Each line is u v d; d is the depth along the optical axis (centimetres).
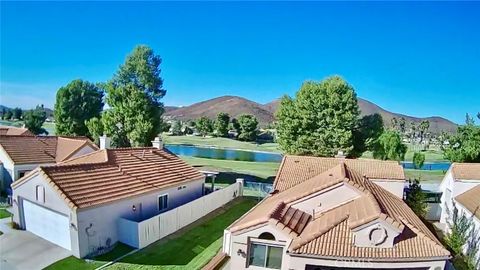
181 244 2494
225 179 5200
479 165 3192
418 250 1733
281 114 5294
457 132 4756
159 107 4938
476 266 2302
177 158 3681
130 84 4803
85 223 2205
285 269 1850
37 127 8819
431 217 3434
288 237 1834
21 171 3675
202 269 2014
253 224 1880
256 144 12088
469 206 2641
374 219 1712
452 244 2458
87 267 2064
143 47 4803
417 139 14100
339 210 2028
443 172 7131
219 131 13838
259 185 4484
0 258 2111
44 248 2284
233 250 1912
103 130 5353
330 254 1669
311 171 3123
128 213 2552
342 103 4897
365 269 1753
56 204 2292
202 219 3089
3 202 3256
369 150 5297
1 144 3769
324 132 4928
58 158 3997
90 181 2512
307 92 5025
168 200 3020
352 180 2198
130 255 2267
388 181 2975
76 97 6912
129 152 3309
